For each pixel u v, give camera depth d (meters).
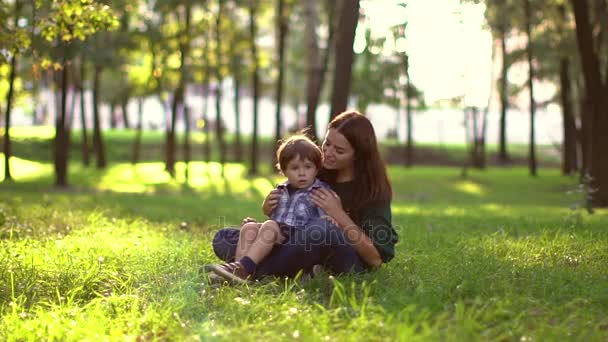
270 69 37.22
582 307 4.70
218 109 35.84
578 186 12.36
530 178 35.84
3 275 5.82
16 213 11.24
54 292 5.41
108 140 47.38
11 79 26.03
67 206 13.27
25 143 42.03
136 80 36.12
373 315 4.35
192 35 32.47
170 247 7.25
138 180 31.52
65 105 25.62
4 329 4.53
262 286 5.12
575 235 8.12
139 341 4.28
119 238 8.20
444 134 67.88
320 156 5.50
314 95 23.05
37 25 9.97
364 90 43.16
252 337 4.04
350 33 15.78
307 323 4.26
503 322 4.24
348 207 5.62
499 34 38.28
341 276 5.41
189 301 4.88
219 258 6.07
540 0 30.02
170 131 34.34
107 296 5.37
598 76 18.14
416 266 6.07
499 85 41.31
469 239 8.04
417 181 34.50
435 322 4.24
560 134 58.66
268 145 51.53
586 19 18.19
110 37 27.36
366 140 5.50
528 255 6.79
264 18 38.16
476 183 33.75
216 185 29.38
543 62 35.34
